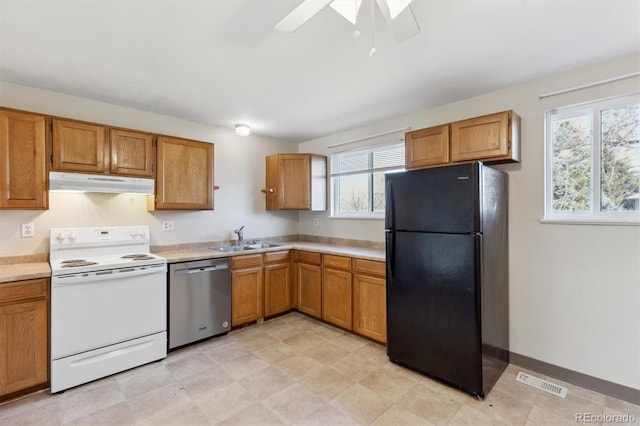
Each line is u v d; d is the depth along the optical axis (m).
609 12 1.62
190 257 2.88
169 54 2.05
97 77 2.40
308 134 4.14
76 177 2.50
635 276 2.05
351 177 3.98
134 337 2.49
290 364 2.56
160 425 1.83
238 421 1.87
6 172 2.24
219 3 1.54
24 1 1.52
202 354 2.75
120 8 1.58
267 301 3.55
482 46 1.96
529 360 2.48
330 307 3.35
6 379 2.02
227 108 3.11
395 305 2.53
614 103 2.15
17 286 2.05
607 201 2.20
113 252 2.89
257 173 4.16
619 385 2.09
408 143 2.87
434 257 2.28
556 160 2.42
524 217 2.49
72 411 1.95
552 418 1.88
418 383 2.28
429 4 1.55
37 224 2.58
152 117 3.25
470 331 2.11
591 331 2.21
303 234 4.55
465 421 1.86
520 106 2.52
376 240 3.60
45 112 2.63
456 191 2.18
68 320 2.19
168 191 3.07
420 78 2.43
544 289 2.41
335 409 1.98
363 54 2.06
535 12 1.62
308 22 1.70
